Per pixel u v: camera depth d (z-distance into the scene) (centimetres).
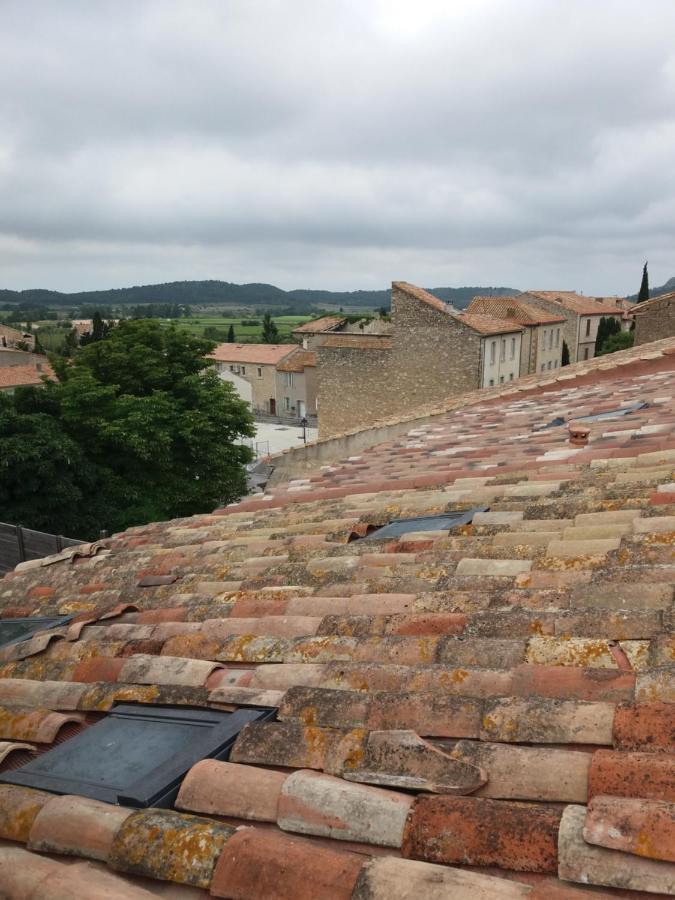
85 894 193
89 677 372
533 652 291
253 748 259
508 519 530
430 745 234
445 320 2970
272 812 222
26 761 294
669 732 220
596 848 176
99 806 235
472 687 276
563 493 587
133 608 487
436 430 1283
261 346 7025
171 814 223
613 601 330
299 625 378
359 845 206
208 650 369
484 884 172
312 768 244
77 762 275
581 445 793
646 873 167
